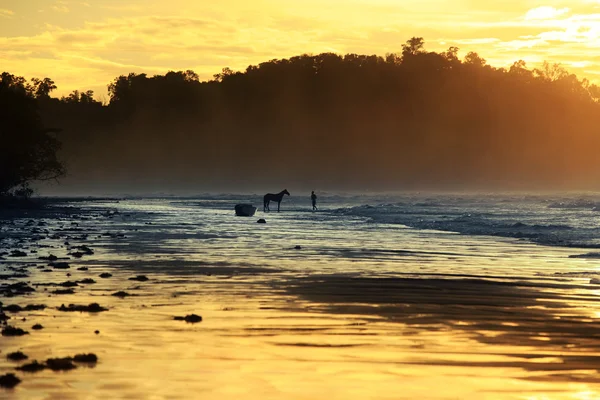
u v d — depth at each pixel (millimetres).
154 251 53562
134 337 22328
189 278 37781
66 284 34219
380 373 18375
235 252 53594
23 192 158375
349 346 21516
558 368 19078
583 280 38844
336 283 36469
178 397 16031
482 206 179000
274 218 116750
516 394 16656
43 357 19609
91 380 17281
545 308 29250
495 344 22031
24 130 145250
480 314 27625
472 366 19219
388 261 48281
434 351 21016
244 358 19781
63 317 25562
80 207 165375
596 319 26688
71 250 52875
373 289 34438
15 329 23016
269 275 39594
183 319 25469
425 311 28234
